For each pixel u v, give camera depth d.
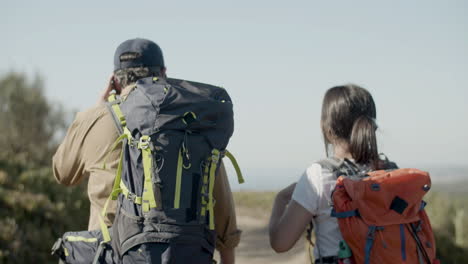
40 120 14.80
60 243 2.26
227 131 2.12
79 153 2.33
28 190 8.17
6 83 14.73
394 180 2.03
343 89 2.26
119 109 2.13
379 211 1.97
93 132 2.30
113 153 2.27
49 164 14.16
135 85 2.19
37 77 15.30
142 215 1.92
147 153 1.95
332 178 2.14
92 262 2.14
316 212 2.15
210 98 2.09
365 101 2.22
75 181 2.46
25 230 6.69
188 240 1.90
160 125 1.97
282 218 2.20
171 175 1.94
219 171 2.22
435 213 9.39
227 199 2.28
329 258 2.10
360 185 2.00
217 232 2.35
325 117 2.28
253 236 11.80
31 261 6.27
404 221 1.96
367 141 2.13
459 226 8.81
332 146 2.32
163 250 1.88
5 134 14.30
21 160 10.16
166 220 1.89
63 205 8.03
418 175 2.06
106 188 2.24
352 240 1.96
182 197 1.92
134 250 1.91
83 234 2.21
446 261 8.34
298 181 2.23
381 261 1.92
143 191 1.93
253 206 17.00
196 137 2.01
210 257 2.03
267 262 8.96
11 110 14.44
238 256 9.52
